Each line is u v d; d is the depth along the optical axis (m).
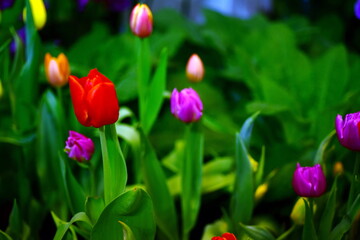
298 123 1.66
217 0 2.63
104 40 2.01
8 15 1.60
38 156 1.45
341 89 1.75
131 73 1.70
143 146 1.33
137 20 1.39
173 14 2.27
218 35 2.08
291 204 1.53
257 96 1.78
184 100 1.28
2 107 1.57
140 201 1.18
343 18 2.77
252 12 2.68
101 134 1.17
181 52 2.14
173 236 1.38
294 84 1.80
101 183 1.41
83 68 1.83
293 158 1.56
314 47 2.33
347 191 1.56
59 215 1.43
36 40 1.45
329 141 1.31
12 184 1.53
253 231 1.28
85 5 2.18
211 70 2.00
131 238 1.18
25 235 1.38
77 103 1.10
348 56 1.98
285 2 2.79
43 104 1.44
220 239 1.12
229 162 1.56
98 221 1.18
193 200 1.40
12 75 1.49
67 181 1.27
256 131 1.72
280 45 1.83
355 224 1.33
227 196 1.58
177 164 1.59
